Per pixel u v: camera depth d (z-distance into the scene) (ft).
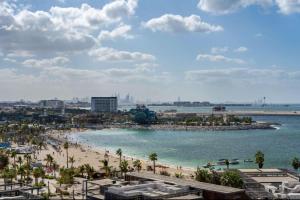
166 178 606.14
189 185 538.88
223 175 624.59
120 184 588.09
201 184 549.95
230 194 495.82
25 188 602.44
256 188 602.85
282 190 604.08
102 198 542.98
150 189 524.11
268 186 617.21
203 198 498.28
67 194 634.43
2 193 564.71
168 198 489.26
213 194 506.89
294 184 622.13
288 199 558.56
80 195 627.87
